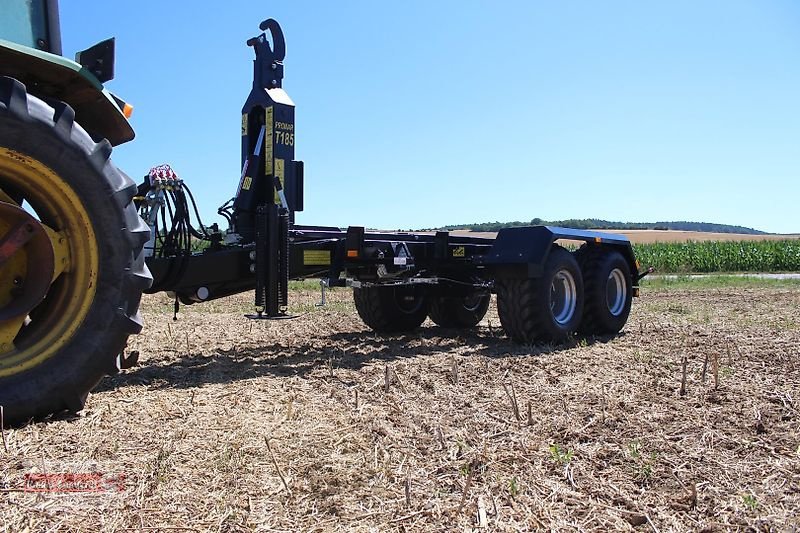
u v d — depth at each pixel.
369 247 6.20
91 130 4.00
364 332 7.68
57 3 3.72
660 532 2.34
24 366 3.25
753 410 3.86
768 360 5.46
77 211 3.36
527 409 3.86
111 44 3.65
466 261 7.26
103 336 3.41
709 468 2.94
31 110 3.21
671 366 5.23
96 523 2.29
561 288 6.82
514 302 6.38
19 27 3.56
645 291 15.14
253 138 6.20
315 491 2.62
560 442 3.30
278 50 6.11
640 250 28.03
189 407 3.85
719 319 8.80
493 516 2.43
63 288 3.40
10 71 3.38
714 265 27.00
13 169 3.22
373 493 2.61
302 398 4.15
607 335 7.18
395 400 4.12
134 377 4.74
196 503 2.48
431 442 3.27
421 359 5.61
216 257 5.23
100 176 3.41
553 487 2.71
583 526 2.37
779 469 2.92
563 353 5.92
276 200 5.89
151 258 4.93
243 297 12.93
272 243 5.14
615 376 4.87
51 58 3.29
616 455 3.09
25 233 3.21
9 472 2.69
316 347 6.39
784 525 2.38
